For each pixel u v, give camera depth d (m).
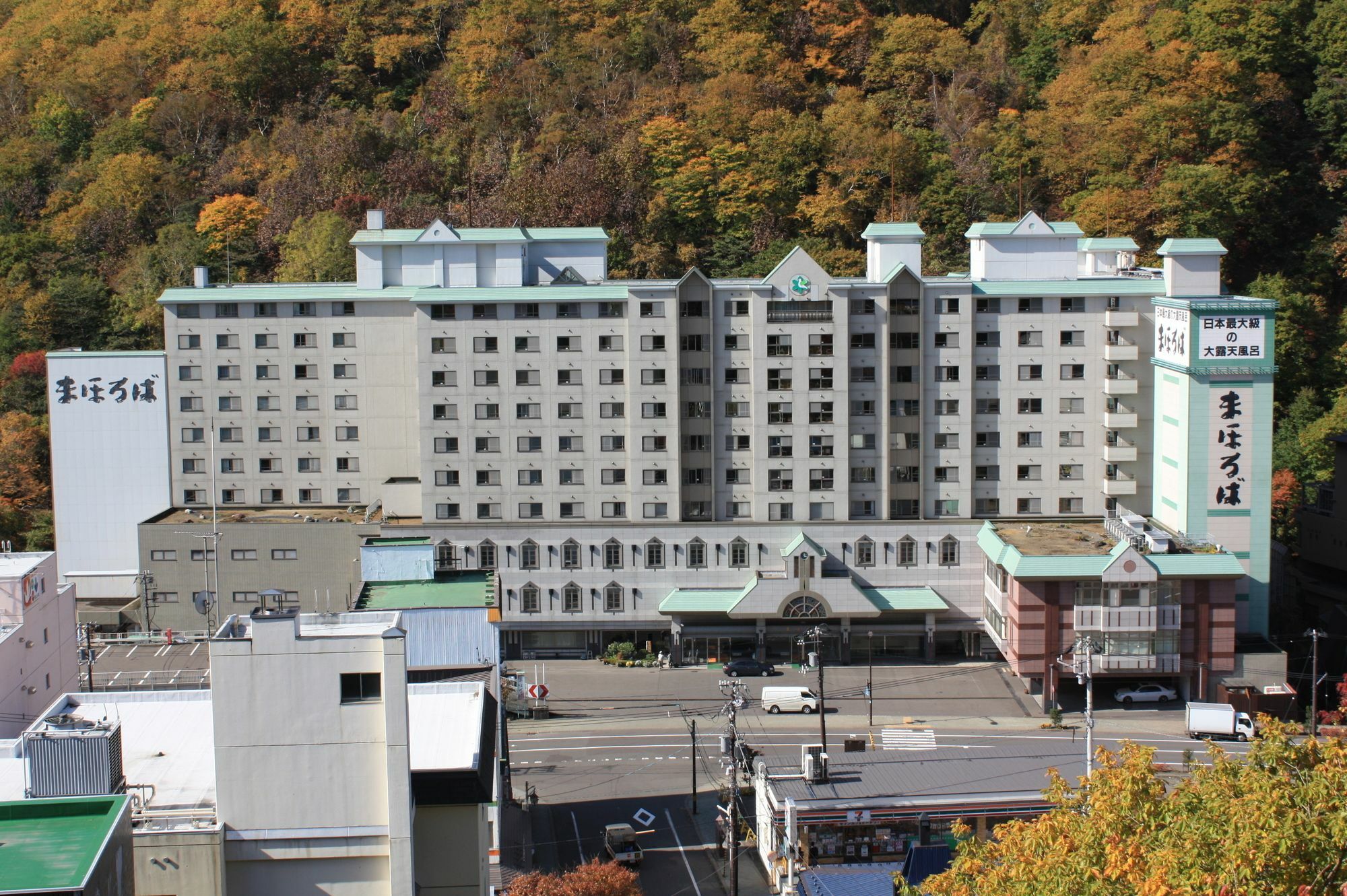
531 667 152.62
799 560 148.25
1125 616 135.25
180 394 161.00
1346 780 61.88
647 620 154.12
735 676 148.62
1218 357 141.12
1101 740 129.00
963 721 135.00
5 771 74.06
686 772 126.44
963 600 153.12
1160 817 67.12
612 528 153.00
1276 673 136.50
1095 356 152.50
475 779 71.56
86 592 162.12
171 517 158.50
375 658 67.31
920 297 151.38
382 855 68.06
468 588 128.25
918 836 102.69
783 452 153.62
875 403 153.00
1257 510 142.38
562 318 152.38
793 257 151.12
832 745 129.25
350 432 160.62
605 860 109.38
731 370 152.88
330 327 159.25
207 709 82.69
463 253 159.12
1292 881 57.69
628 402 152.62
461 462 154.50
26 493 187.88
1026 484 154.25
